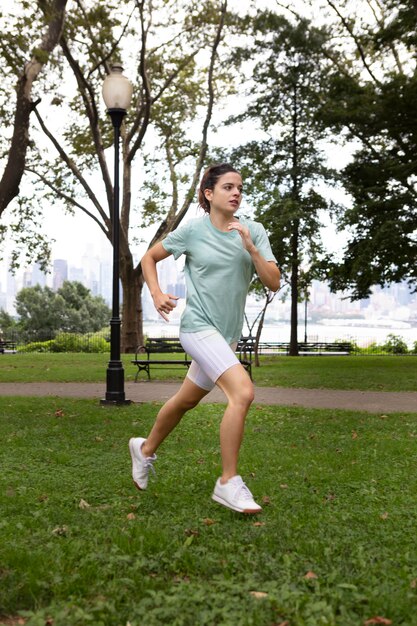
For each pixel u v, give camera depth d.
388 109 23.09
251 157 31.23
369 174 23.98
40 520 4.18
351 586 2.89
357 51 29.27
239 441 4.18
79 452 6.65
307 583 3.02
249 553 3.43
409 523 4.09
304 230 29.89
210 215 4.35
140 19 25.48
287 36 28.56
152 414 9.59
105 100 11.37
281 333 79.75
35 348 38.16
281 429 8.26
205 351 4.17
